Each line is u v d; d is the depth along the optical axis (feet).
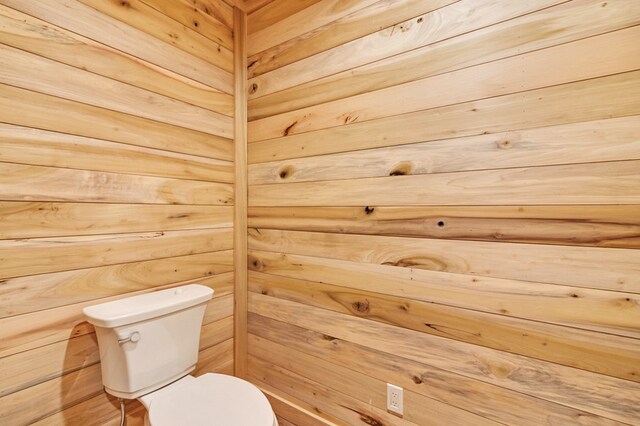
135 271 4.33
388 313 4.22
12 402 3.33
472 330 3.63
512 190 3.39
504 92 3.42
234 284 5.66
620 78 2.91
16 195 3.34
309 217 4.97
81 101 3.82
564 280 3.15
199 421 3.25
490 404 3.53
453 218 3.73
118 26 4.15
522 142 3.33
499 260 3.47
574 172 3.10
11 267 3.32
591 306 3.04
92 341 3.94
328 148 4.75
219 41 5.43
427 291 3.92
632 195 2.87
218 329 5.42
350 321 4.56
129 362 3.67
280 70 5.31
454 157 3.72
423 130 3.92
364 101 4.39
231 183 5.64
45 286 3.55
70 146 3.73
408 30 4.03
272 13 5.41
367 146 4.37
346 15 4.57
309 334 4.99
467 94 3.63
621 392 2.92
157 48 4.58
